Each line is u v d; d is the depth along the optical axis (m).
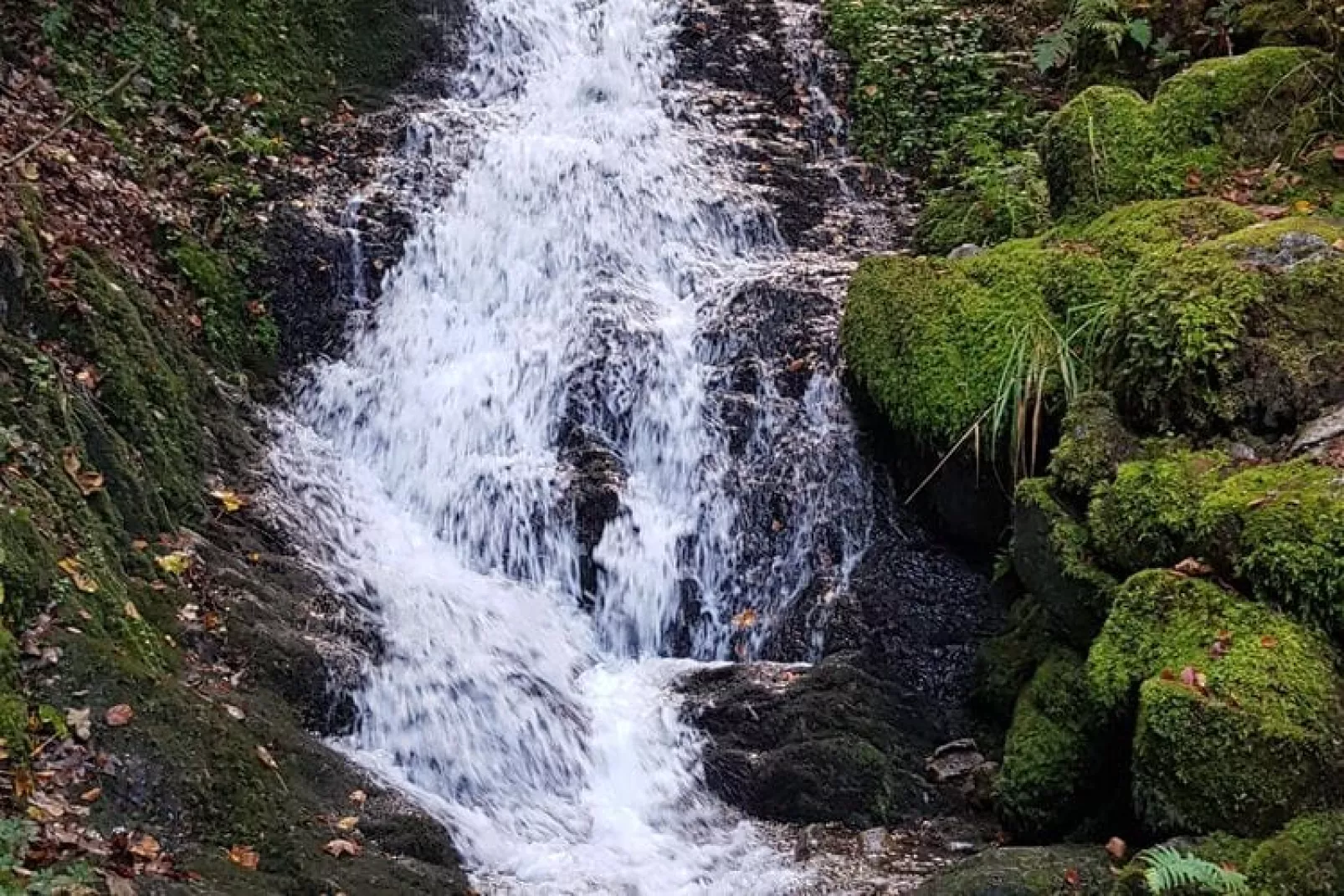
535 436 7.37
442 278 8.08
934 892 4.18
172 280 7.14
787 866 4.92
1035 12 9.55
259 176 8.11
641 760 5.57
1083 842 4.57
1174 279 5.25
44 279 5.73
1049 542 5.00
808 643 6.34
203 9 8.58
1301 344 5.00
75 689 4.15
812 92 9.70
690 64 9.96
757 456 7.06
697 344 7.57
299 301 7.67
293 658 5.30
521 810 5.27
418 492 7.16
